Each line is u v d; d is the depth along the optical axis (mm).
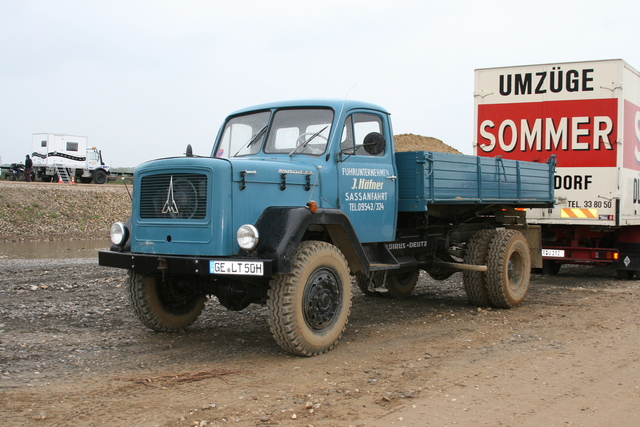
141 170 5793
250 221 5414
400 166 7016
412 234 7750
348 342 6023
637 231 10781
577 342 5992
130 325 6770
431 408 4031
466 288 8102
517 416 3900
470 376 4789
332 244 6129
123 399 4188
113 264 5770
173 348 5738
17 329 6422
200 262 5145
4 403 4086
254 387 4477
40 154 34906
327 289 5594
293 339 5234
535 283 10602
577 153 10195
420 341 6066
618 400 4238
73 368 4984
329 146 6145
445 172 7156
